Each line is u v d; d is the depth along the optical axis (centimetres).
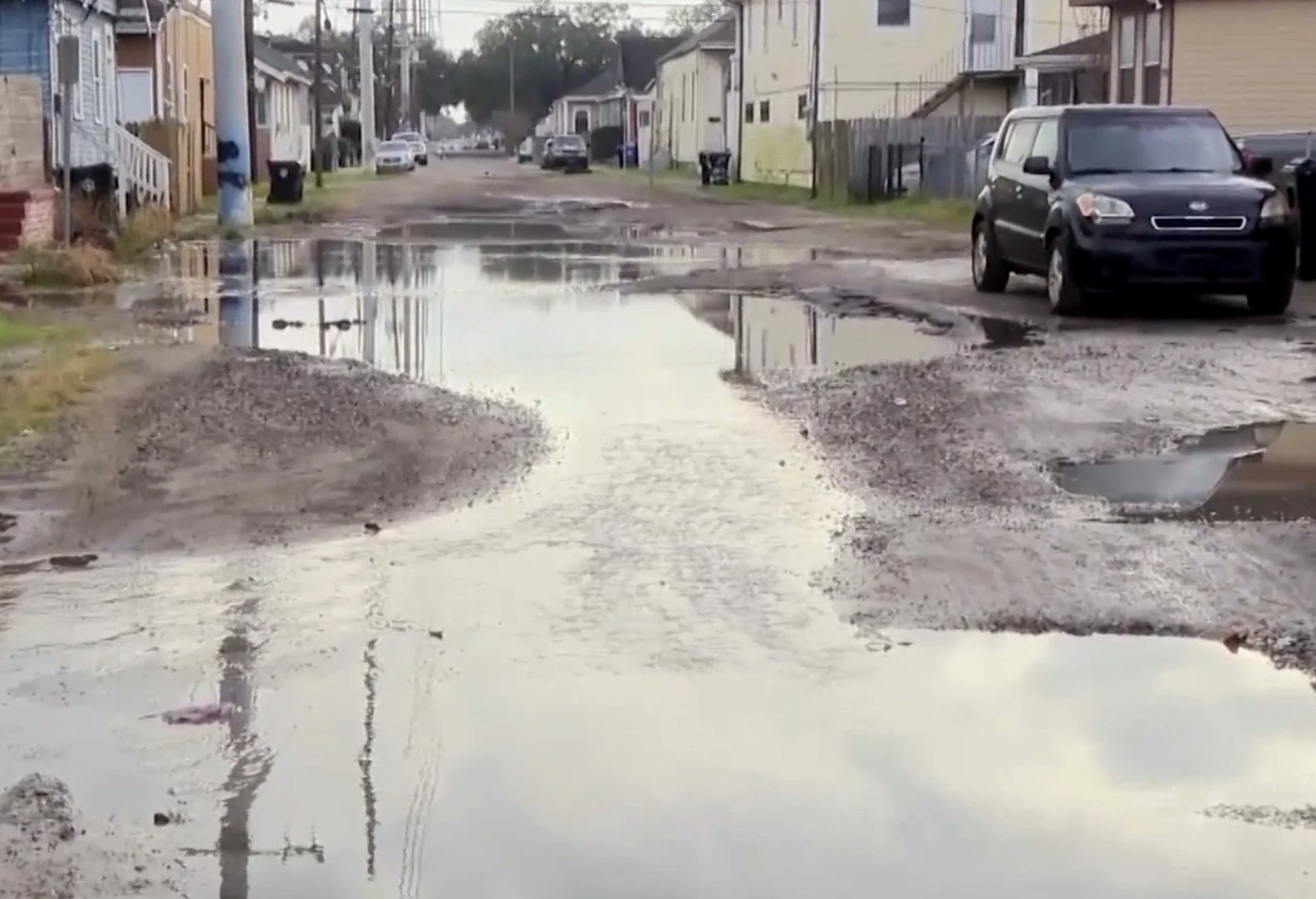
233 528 828
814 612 682
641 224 3484
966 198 4059
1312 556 750
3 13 3039
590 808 501
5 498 891
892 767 529
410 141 9481
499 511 860
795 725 564
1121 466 948
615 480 926
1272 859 466
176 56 4331
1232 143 1791
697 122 7488
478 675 616
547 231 3247
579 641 651
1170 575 723
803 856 468
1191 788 512
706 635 656
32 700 595
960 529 803
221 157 3275
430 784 519
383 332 1614
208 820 495
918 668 617
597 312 1778
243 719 576
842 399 1169
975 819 492
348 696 596
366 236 3080
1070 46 4072
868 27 5084
